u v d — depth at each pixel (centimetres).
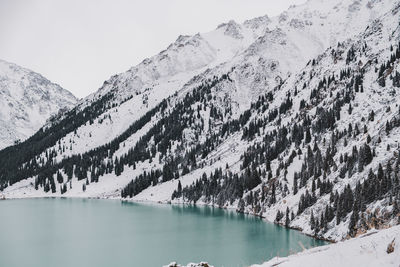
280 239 8850
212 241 9338
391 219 6028
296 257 1320
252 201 13762
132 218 13688
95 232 11200
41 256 8488
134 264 7569
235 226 11106
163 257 8025
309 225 9406
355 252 1048
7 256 8506
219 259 7444
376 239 1084
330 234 8225
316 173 11312
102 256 8325
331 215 8750
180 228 11356
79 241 9994
